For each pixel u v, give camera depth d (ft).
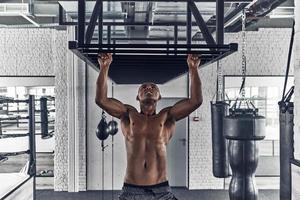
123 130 9.01
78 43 8.04
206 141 28.40
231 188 14.99
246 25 21.35
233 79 28.30
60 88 28.09
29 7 16.39
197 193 27.27
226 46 8.13
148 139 8.91
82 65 28.19
